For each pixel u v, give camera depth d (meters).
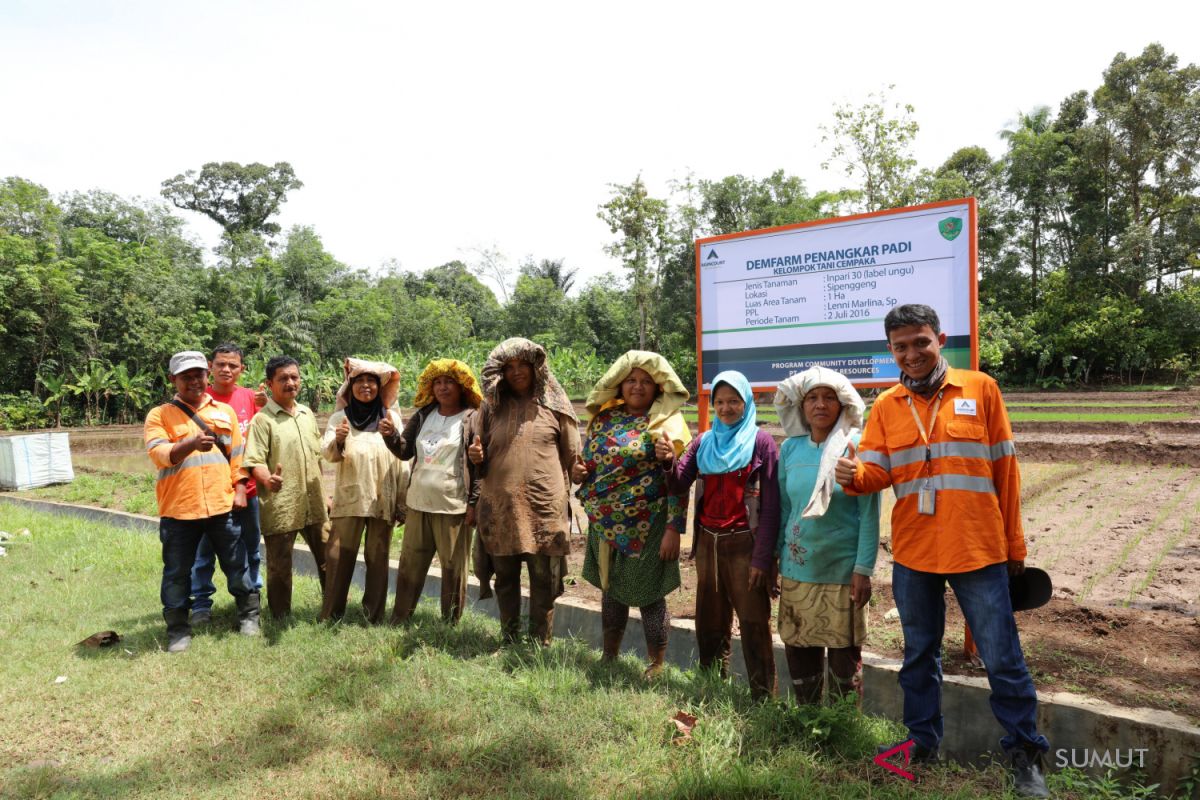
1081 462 13.03
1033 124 35.22
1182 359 30.44
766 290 5.27
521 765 3.05
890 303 4.79
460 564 4.87
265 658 4.36
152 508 10.01
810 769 2.93
